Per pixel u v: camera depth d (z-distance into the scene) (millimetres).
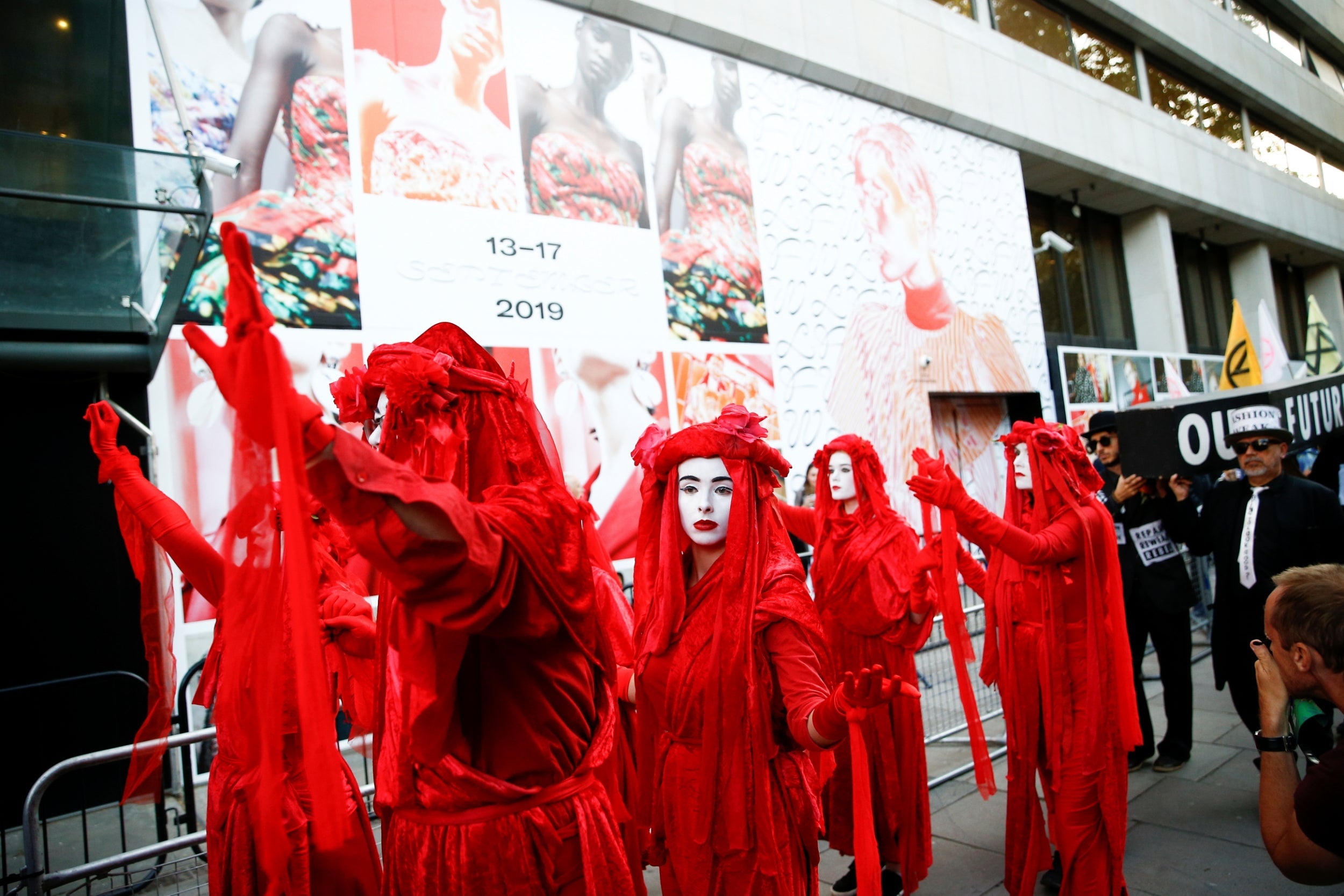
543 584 1408
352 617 2391
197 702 2389
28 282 3891
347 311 5809
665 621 2225
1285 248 19344
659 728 2270
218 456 5105
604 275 7250
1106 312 14820
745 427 2268
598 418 7047
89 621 4812
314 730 1083
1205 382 15664
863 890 2117
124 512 2592
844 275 9312
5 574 4637
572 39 7324
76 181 3662
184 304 5105
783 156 8922
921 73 10508
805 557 6910
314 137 5781
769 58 8852
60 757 4645
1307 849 1893
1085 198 14367
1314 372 7664
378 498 1139
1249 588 4254
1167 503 4684
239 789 2232
